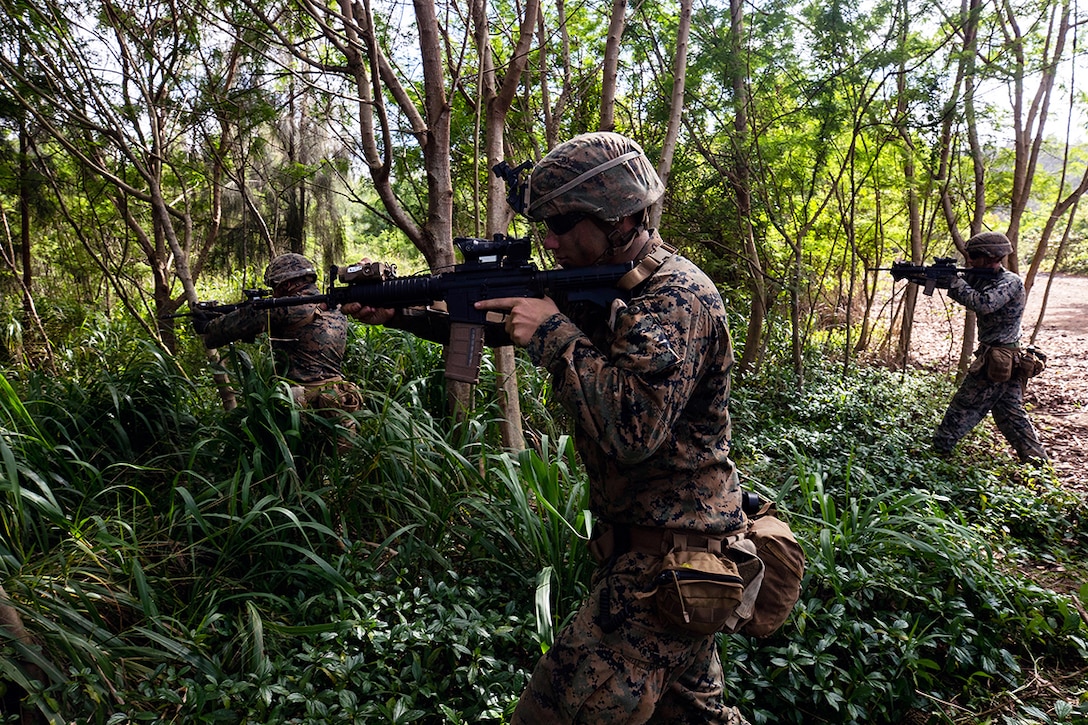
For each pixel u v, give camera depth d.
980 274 5.73
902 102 7.12
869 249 10.20
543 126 7.05
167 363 4.43
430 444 3.78
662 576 1.86
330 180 7.54
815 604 3.18
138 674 2.61
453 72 4.91
